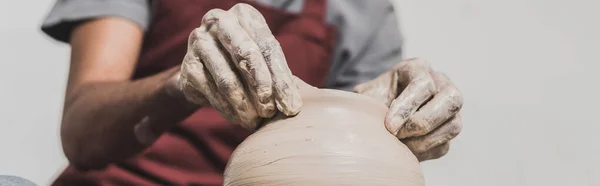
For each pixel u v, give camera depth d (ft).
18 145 8.08
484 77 8.98
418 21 9.19
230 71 3.30
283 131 3.23
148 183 5.38
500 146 8.65
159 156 5.44
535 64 9.02
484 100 8.85
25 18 8.45
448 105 3.60
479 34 9.14
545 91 8.88
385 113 3.52
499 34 9.14
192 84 3.45
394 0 9.23
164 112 4.17
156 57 5.67
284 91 3.25
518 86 8.94
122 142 4.51
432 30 9.16
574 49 9.06
